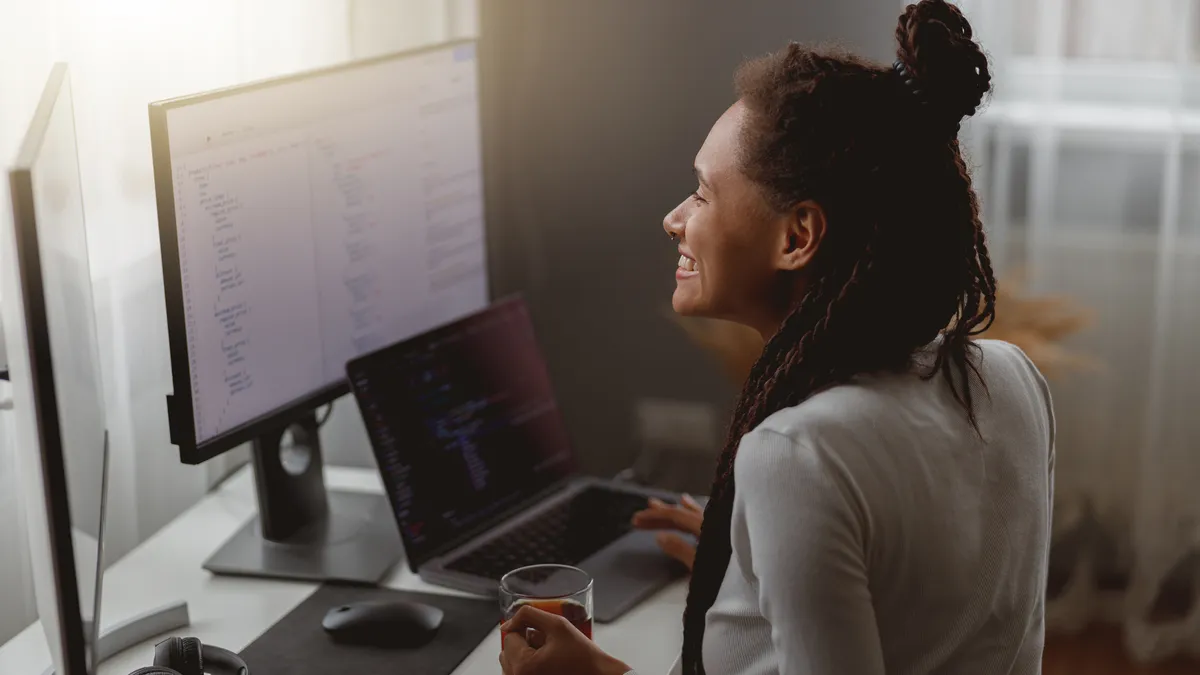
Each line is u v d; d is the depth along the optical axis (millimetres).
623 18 2389
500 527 1508
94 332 1112
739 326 2385
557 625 1066
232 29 1696
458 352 1551
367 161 1527
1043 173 2422
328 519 1562
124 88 1523
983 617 930
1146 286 2467
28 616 1453
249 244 1365
